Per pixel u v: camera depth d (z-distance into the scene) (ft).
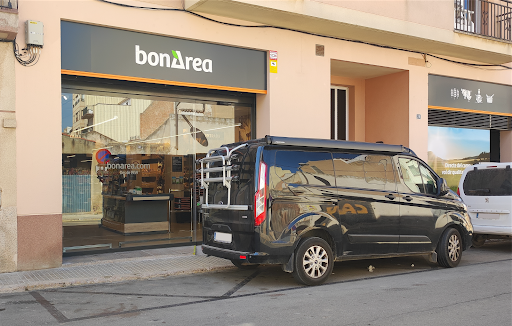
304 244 21.77
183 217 33.40
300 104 35.01
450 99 44.39
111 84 29.58
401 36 36.83
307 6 31.71
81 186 29.27
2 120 24.27
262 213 20.83
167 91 31.71
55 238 25.81
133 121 30.91
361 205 23.59
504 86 48.96
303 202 21.88
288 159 21.90
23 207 24.95
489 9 45.16
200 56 31.30
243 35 32.60
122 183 30.89
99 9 27.35
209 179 23.36
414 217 25.36
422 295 20.04
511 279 23.44
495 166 32.71
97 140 29.63
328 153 23.20
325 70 36.24
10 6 23.68
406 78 41.32
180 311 17.85
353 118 44.62
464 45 39.99
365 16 34.35
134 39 28.89
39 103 25.41
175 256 28.91
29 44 24.99
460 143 47.11
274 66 33.86
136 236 31.60
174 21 29.94
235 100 34.32
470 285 22.03
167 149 32.35
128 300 19.61
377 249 24.06
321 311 17.63
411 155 26.35
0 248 24.26
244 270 26.12
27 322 16.58
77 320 16.78
